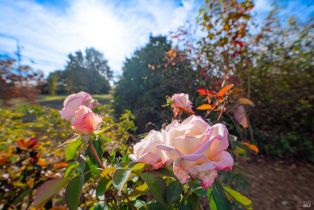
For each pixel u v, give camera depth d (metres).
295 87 3.42
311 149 3.00
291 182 2.33
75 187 0.60
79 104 0.85
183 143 0.46
